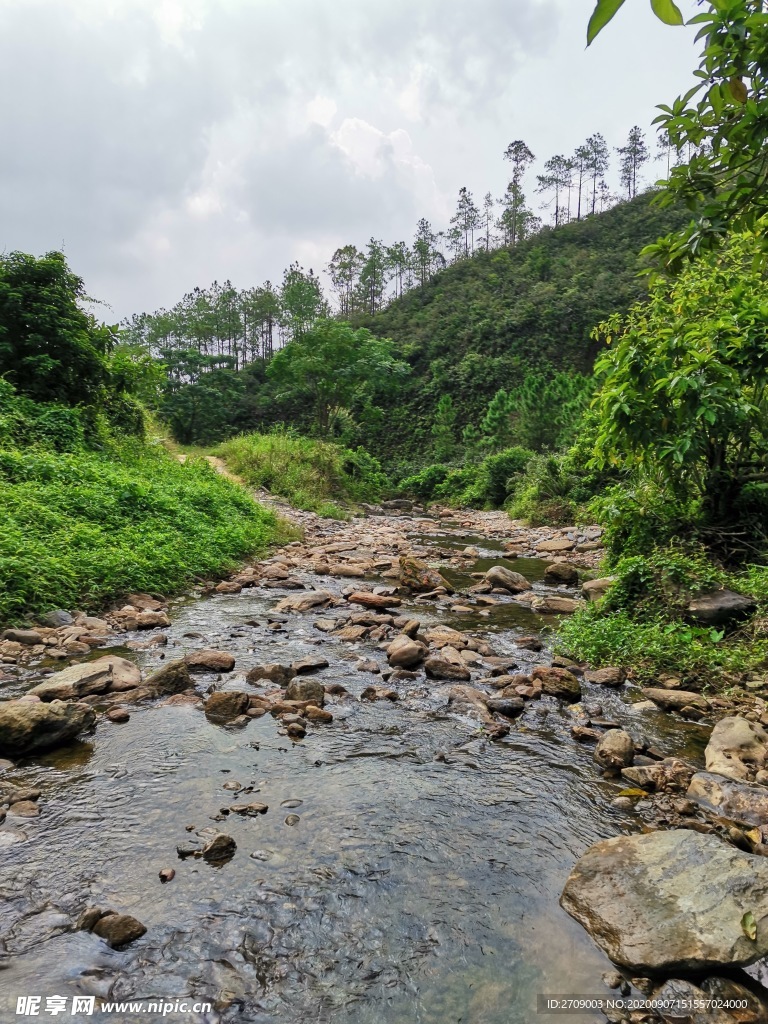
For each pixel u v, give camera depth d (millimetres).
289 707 3852
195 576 7926
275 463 20656
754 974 1893
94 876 2279
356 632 5637
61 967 1868
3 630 5195
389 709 3988
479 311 57688
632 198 82438
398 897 2230
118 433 14578
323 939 2027
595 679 4637
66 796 2820
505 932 2078
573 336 49469
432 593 7758
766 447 6586
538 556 11641
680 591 5496
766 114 2145
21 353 11977
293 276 61906
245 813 2721
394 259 76750
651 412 5910
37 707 3283
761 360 5453
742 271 6848
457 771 3195
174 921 2070
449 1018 1756
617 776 3182
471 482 25859
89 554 6723
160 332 57688
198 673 4539
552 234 75812
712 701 4188
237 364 62125
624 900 2137
